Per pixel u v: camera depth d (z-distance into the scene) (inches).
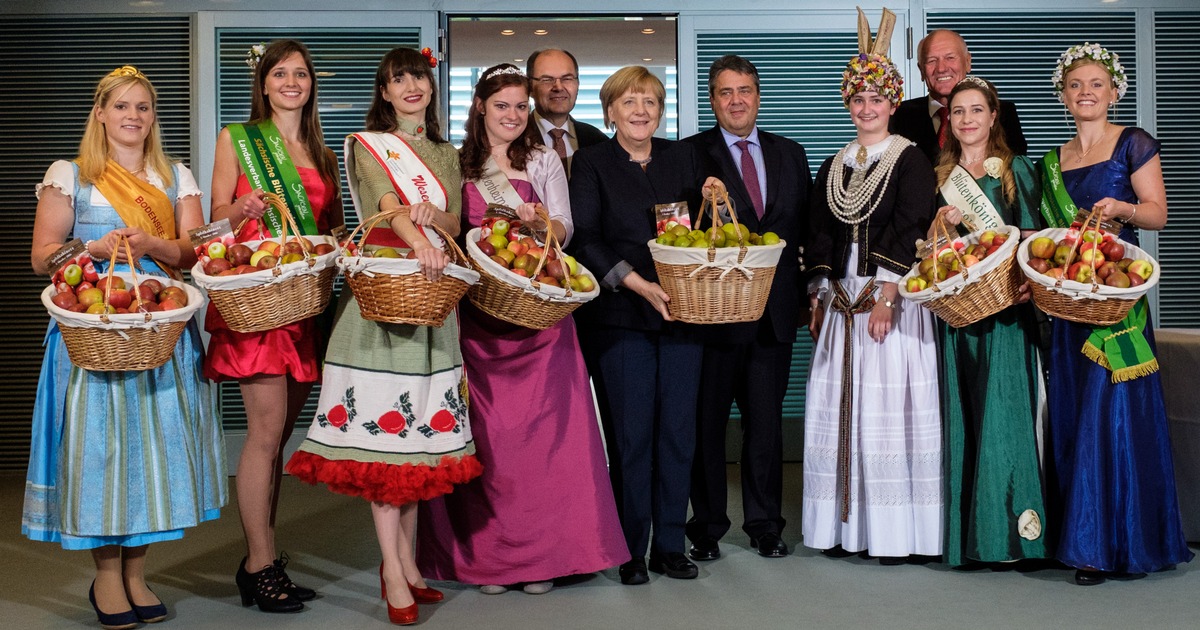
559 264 125.6
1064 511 138.7
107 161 126.3
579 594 135.7
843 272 149.2
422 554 139.9
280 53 134.0
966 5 240.5
